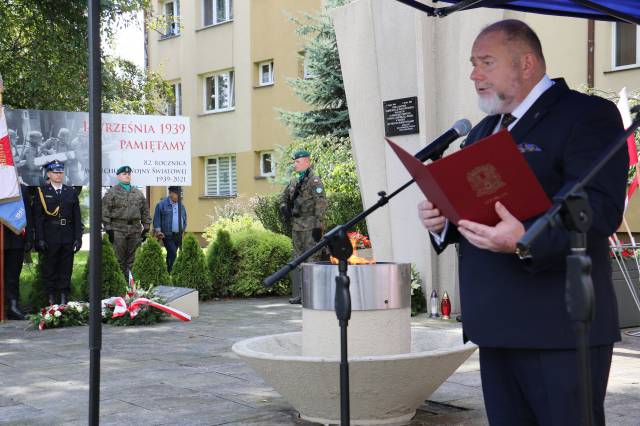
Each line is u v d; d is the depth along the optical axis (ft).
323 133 64.23
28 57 71.72
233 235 45.11
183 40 94.53
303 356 16.07
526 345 9.24
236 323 32.96
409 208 34.24
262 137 85.25
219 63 89.97
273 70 84.07
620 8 13.32
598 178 8.66
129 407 18.22
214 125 90.94
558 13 13.92
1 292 35.37
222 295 43.32
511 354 9.68
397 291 16.06
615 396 18.67
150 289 34.32
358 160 35.63
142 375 21.98
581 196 7.14
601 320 9.17
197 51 92.63
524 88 9.53
